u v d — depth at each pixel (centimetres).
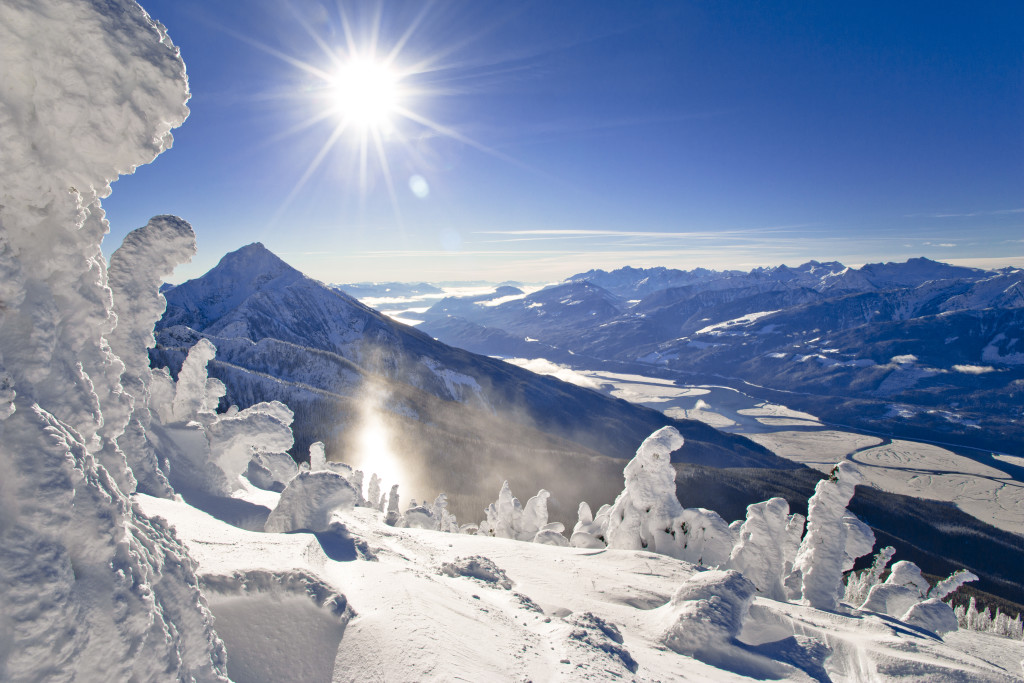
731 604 1240
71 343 438
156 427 1448
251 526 1208
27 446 350
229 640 640
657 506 2167
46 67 381
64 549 347
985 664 1382
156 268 1130
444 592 988
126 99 402
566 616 1160
